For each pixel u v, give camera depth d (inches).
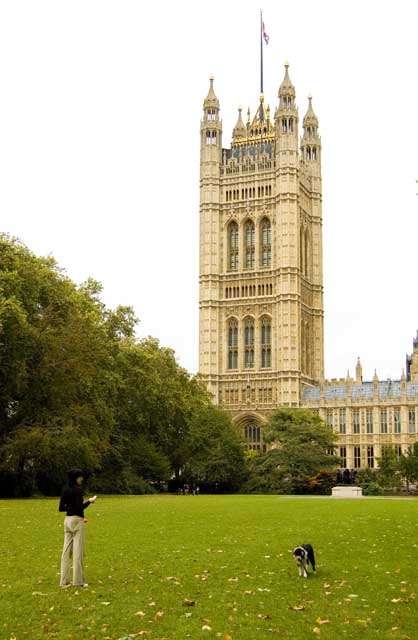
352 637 714.2
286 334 6943.9
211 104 7544.3
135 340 4131.4
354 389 6904.5
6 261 2765.7
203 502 2407.7
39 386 2684.5
